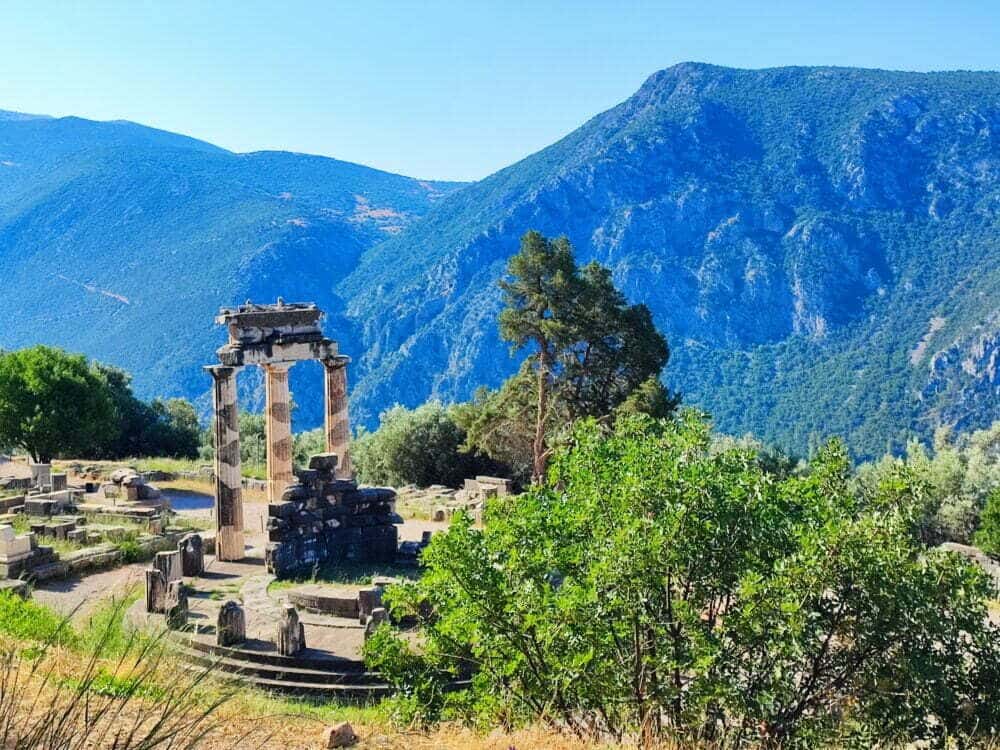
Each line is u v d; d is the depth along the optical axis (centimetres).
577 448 1767
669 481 1520
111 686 1137
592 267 5778
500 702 1511
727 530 1499
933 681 1412
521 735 1420
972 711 1425
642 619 1440
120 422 8325
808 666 1488
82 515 4612
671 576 1493
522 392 5891
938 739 1456
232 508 3556
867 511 1584
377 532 3609
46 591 3350
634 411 5169
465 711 1557
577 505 1647
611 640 1497
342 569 3406
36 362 6362
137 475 5284
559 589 1532
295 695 2242
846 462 1739
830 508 1588
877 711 1422
